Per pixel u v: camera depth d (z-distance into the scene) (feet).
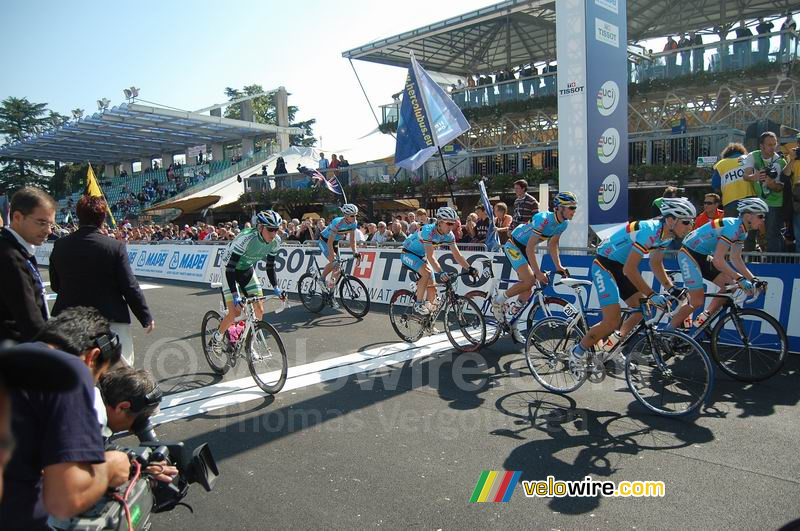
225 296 15.57
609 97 23.41
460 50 52.08
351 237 25.46
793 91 35.47
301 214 57.31
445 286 19.08
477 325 18.38
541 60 53.78
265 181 57.93
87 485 4.97
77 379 5.10
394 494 9.53
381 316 25.04
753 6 41.19
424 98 27.81
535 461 10.63
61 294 11.47
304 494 9.62
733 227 14.52
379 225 33.60
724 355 16.44
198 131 86.89
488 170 41.98
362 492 9.63
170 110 77.05
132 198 97.81
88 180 39.52
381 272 28.73
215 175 84.79
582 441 11.47
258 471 10.55
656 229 12.46
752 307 17.49
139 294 11.81
